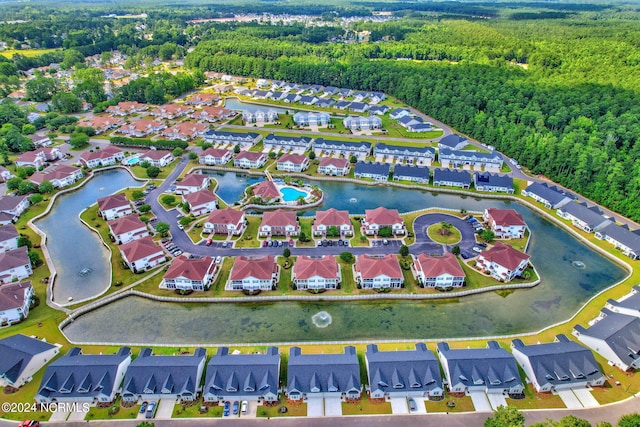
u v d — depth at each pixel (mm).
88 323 108875
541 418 82188
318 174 190000
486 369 88375
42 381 86562
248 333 105625
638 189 156000
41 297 115562
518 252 126750
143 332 105938
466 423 81750
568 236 147625
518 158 199875
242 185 182875
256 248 136375
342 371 88312
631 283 121875
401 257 132125
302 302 116125
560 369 88000
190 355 95062
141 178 185750
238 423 82188
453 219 154125
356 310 113312
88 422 81875
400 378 87250
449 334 105250
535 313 112688
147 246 128750
